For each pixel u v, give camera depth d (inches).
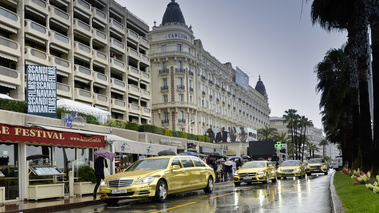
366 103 700.7
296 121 4404.5
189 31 2893.7
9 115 622.8
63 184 627.8
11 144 609.0
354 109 923.4
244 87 4003.4
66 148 721.6
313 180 991.6
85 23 1654.8
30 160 641.0
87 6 1692.9
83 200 572.1
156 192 506.6
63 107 885.8
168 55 2763.3
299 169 1141.7
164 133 1742.1
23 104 764.6
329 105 1453.0
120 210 441.1
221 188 797.2
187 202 497.7
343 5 770.2
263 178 877.8
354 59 913.5
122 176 512.4
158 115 2780.5
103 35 1802.4
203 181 630.5
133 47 2170.3
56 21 1492.4
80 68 1595.7
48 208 495.8
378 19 551.8
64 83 1549.0
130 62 2132.1
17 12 1315.2
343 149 1739.7
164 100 2775.6
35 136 612.4
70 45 1540.4
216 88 3316.9
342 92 1306.6
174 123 2741.1
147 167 558.9
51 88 788.0
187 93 2785.4
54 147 692.7
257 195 565.9
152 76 2817.4
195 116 2888.8
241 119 3976.4
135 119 2094.0
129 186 497.0
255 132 3435.0
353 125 922.1
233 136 3152.1
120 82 1905.8
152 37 2839.6
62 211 473.7
